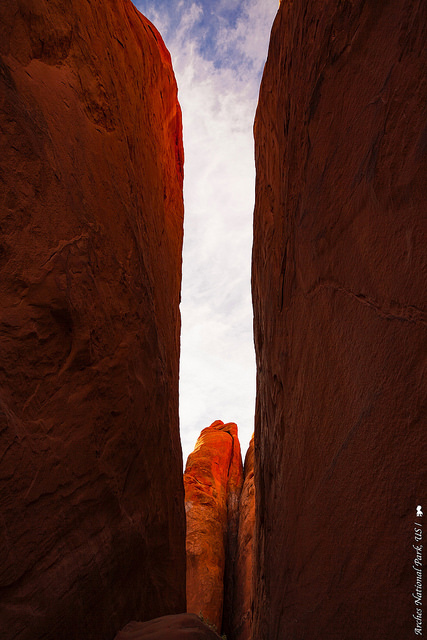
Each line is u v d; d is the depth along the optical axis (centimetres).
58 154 312
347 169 273
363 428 222
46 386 261
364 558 206
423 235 177
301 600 296
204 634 299
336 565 239
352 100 274
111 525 325
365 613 199
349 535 226
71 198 322
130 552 356
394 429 190
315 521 284
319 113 343
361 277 240
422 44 192
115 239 405
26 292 254
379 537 194
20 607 207
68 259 301
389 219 209
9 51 280
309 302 349
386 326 206
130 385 397
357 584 210
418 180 183
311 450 315
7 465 211
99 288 352
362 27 267
